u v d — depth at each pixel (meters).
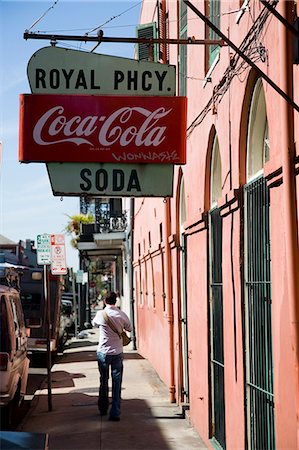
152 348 17.17
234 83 6.93
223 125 7.55
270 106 5.58
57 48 6.75
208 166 8.70
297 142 4.86
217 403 8.27
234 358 6.99
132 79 6.84
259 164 6.56
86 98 6.76
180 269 11.71
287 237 4.88
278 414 5.36
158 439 8.95
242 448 6.66
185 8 10.58
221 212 7.54
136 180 6.79
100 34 6.53
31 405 11.73
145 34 12.00
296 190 4.88
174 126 6.82
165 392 12.80
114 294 10.52
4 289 9.90
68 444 8.70
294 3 4.95
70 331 33.22
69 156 6.72
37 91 6.71
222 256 7.61
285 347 5.17
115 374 10.29
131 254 24.20
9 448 4.63
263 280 6.05
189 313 10.13
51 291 20.77
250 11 6.24
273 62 5.48
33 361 20.12
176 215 11.78
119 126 6.79
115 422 10.02
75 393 12.95
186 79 10.52
